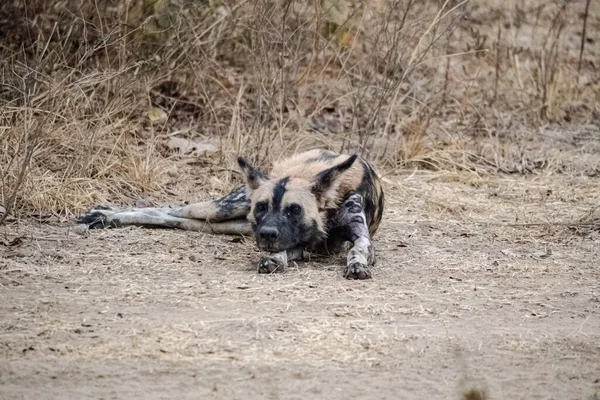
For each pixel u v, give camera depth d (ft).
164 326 27.12
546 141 53.83
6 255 33.65
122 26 47.88
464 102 54.19
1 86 46.16
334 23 54.08
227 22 51.08
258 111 45.98
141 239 36.47
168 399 22.72
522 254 36.76
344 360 25.21
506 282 32.99
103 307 28.76
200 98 51.26
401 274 33.47
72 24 46.42
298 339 26.50
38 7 49.11
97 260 33.65
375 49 49.98
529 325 28.60
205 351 25.48
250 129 47.67
